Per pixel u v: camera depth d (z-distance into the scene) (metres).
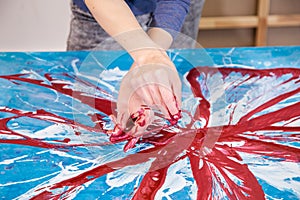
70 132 0.83
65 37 2.09
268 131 0.83
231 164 0.75
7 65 1.04
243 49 1.11
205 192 0.69
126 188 0.70
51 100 0.92
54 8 2.06
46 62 1.06
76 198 0.68
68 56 1.09
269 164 0.75
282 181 0.71
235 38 2.12
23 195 0.68
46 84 0.98
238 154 0.77
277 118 0.86
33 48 2.11
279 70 1.02
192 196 0.69
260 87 0.96
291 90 0.95
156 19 1.01
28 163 0.75
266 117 0.87
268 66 1.04
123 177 0.72
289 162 0.75
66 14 2.06
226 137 0.81
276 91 0.95
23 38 2.10
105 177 0.72
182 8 1.05
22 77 1.00
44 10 2.07
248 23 2.06
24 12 2.07
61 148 0.79
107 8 0.90
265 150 0.78
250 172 0.73
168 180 0.72
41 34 2.10
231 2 2.05
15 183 0.71
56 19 2.08
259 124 0.85
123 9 0.92
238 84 0.97
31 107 0.90
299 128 0.84
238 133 0.83
